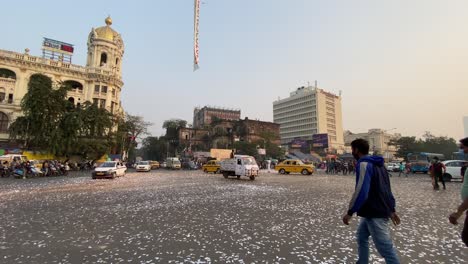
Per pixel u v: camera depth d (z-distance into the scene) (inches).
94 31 2245.3
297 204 411.5
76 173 1280.8
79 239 225.5
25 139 1369.3
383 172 144.0
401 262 180.2
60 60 2055.9
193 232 250.1
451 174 876.6
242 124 3668.8
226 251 199.0
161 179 936.3
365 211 140.3
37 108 1328.7
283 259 183.5
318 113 5457.7
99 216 315.9
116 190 583.5
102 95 2149.4
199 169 2135.8
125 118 2180.1
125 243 215.9
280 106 6412.4
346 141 6304.1
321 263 176.7
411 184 818.2
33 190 578.2
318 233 249.9
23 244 211.3
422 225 285.3
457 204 426.6
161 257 185.6
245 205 398.9
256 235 241.9
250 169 923.4
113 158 2011.6
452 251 202.8
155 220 297.3
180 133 3939.5
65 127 1416.1
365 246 153.7
